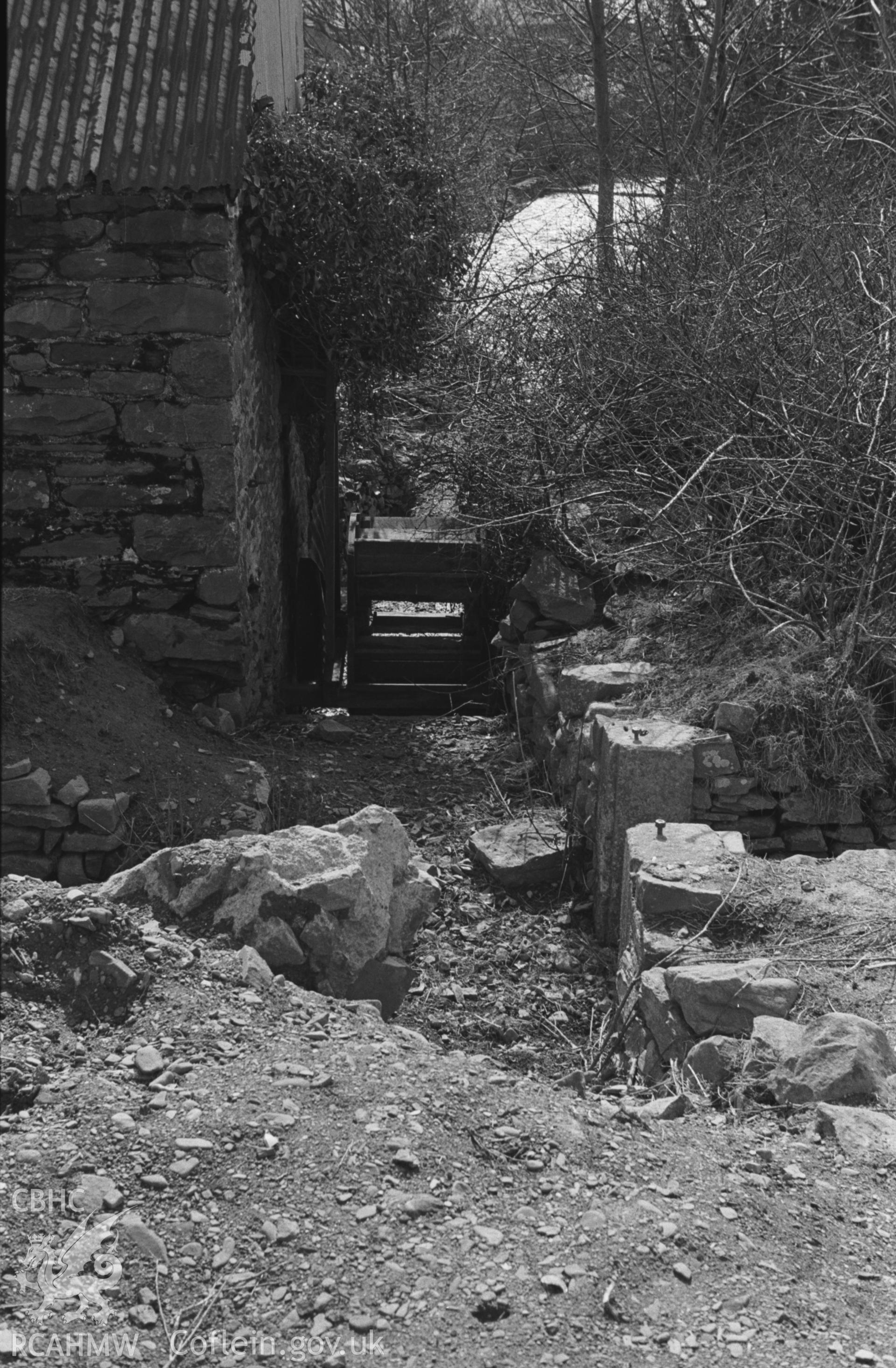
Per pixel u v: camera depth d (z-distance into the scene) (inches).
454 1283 96.3
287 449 386.9
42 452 301.6
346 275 325.1
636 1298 96.4
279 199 307.1
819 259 288.0
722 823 232.1
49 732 264.4
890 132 428.5
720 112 531.8
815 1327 95.3
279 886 154.3
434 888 178.4
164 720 294.5
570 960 232.4
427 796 298.2
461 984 224.5
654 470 307.4
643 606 304.3
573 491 326.0
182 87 291.4
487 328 362.3
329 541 382.3
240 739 309.4
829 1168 119.7
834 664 242.2
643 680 267.4
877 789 233.5
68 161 283.9
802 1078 136.1
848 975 163.2
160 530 304.0
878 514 238.5
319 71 389.7
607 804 235.6
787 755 231.0
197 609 308.2
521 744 313.4
